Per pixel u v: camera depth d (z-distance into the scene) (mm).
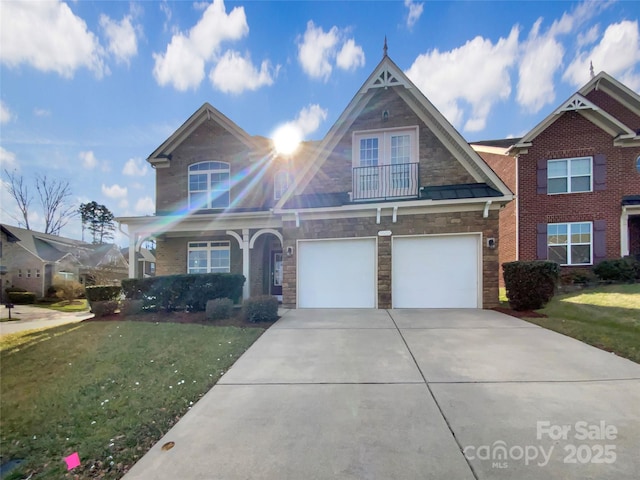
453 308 9547
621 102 15281
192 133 13750
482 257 9500
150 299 9844
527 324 7281
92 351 6383
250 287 12812
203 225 11992
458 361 5035
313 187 11289
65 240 34281
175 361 5613
